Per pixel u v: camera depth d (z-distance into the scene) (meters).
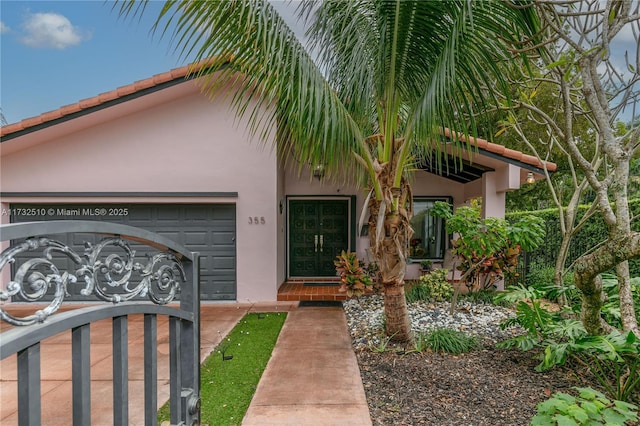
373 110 4.25
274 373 3.87
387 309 4.55
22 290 1.20
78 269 1.44
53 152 7.63
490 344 4.53
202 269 7.89
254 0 2.95
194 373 2.41
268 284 7.81
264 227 7.84
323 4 3.38
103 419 3.05
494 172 7.38
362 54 3.58
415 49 3.46
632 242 2.63
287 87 3.23
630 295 3.43
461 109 3.30
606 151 3.29
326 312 6.79
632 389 2.94
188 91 7.47
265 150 7.80
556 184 11.80
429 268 9.66
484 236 5.60
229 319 6.29
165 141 7.78
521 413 2.89
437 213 6.36
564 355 3.28
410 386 3.44
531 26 3.30
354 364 4.09
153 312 1.94
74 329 1.44
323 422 2.88
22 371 1.21
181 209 7.93
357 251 9.79
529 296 3.79
